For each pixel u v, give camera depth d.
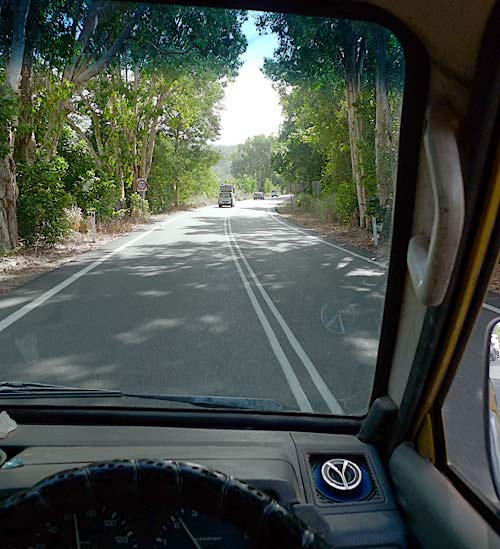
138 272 12.68
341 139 6.21
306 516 1.85
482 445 1.94
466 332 1.76
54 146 18.41
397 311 2.09
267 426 2.35
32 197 17.67
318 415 2.39
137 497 1.37
